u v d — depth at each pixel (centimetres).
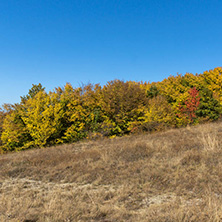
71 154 1070
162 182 637
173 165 764
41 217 434
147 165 786
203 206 453
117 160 898
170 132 1494
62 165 878
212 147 891
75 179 729
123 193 569
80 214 455
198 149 929
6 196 566
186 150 938
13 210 468
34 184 707
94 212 462
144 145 1049
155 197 547
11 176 811
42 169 860
